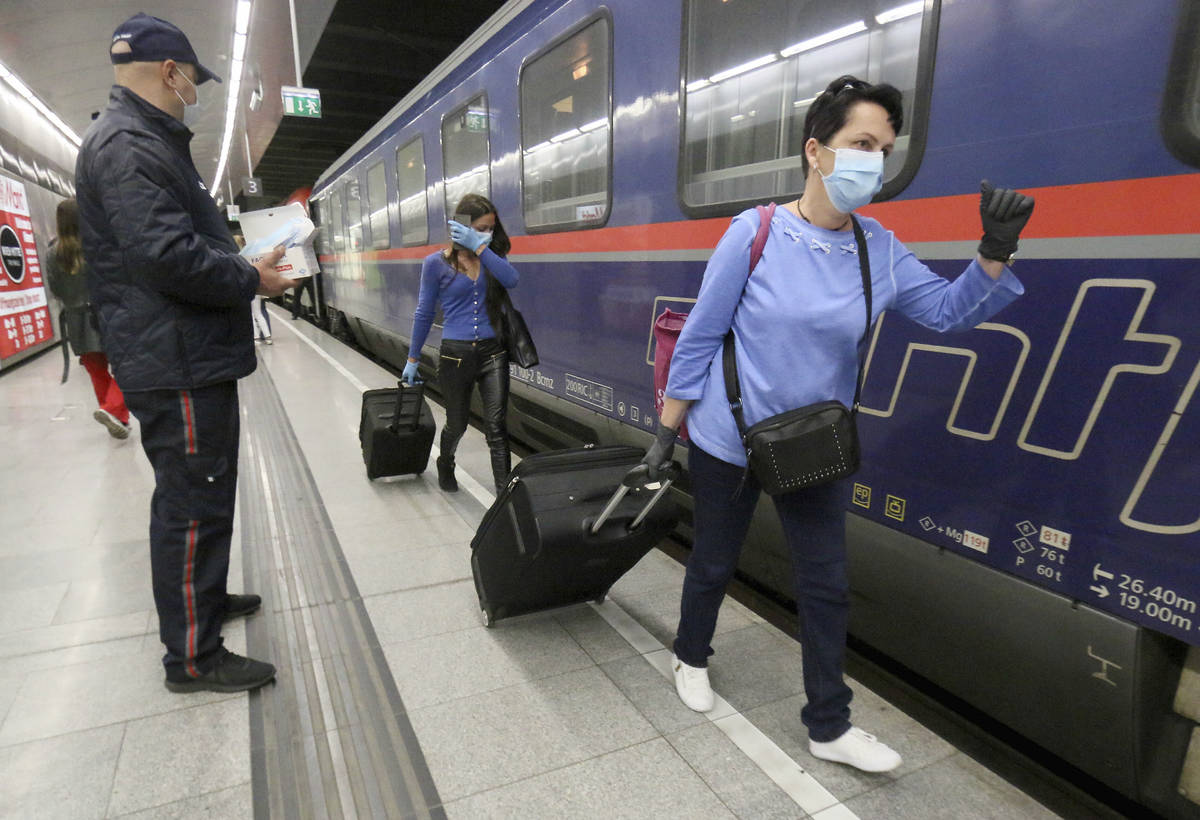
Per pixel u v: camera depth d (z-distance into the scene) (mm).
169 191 1726
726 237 1526
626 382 3250
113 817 1575
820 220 1453
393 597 2582
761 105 2299
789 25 2176
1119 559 1428
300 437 4844
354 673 2111
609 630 2354
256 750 1786
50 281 4531
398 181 6859
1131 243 1368
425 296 3189
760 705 1973
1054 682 1597
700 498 1742
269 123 20375
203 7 13234
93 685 2055
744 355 1546
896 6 1823
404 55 14555
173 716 1919
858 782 1678
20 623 2408
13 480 3936
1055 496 1531
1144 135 1334
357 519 3340
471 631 2348
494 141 4406
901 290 1512
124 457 4391
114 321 1787
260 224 2068
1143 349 1361
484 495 3664
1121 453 1408
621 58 2994
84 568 2838
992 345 1628
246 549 3004
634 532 2033
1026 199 1267
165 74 1773
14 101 10359
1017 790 1656
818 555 1609
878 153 1323
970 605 1741
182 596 1930
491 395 3170
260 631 2348
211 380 1867
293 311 16297
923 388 1804
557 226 3701
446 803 1612
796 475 1455
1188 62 1254
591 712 1929
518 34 3957
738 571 2957
